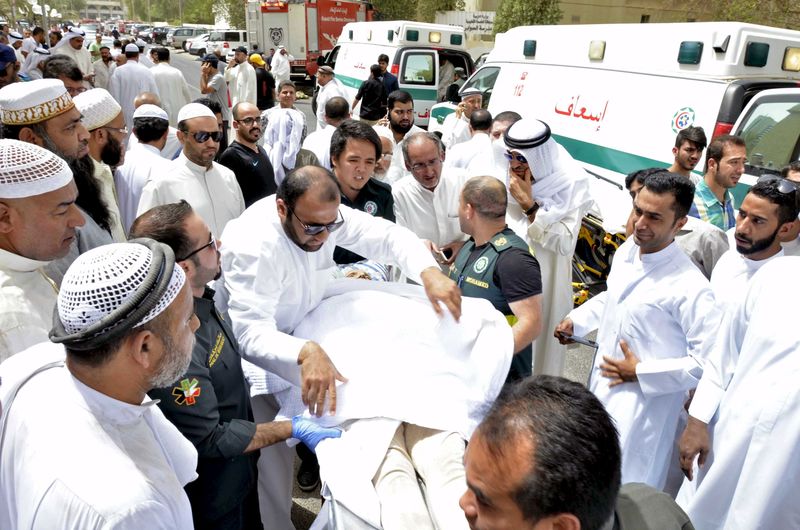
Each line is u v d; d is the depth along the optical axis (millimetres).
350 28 13336
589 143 5738
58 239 1754
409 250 2309
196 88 18938
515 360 2551
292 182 1965
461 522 1425
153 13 99500
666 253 2301
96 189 2594
